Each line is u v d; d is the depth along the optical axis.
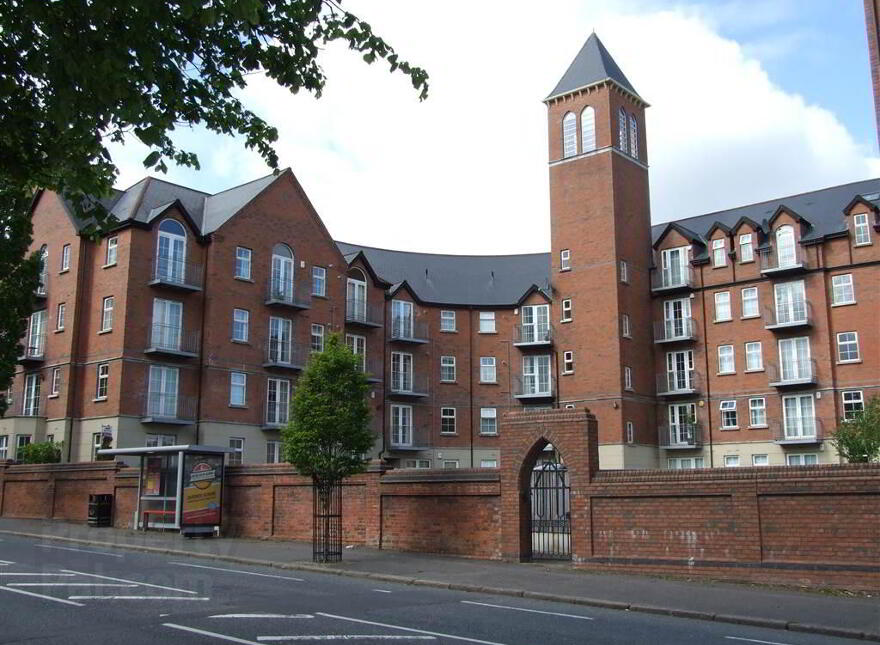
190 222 36.62
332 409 18.64
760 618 11.80
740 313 41.78
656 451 43.25
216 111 8.95
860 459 28.47
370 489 21.61
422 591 14.55
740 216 44.69
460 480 19.69
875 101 17.72
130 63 7.18
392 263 50.22
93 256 36.47
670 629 11.10
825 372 38.59
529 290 46.94
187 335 36.00
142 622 10.30
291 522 23.34
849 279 38.62
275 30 8.57
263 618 10.81
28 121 7.38
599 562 17.05
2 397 27.08
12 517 31.80
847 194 41.34
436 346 47.84
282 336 39.56
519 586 14.85
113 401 33.62
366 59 8.70
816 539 14.80
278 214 40.28
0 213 21.78
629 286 43.44
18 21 6.70
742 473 15.72
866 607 12.71
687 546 16.14
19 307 24.73
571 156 45.41
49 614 10.75
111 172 8.25
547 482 23.28
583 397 42.78
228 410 36.62
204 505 24.48
